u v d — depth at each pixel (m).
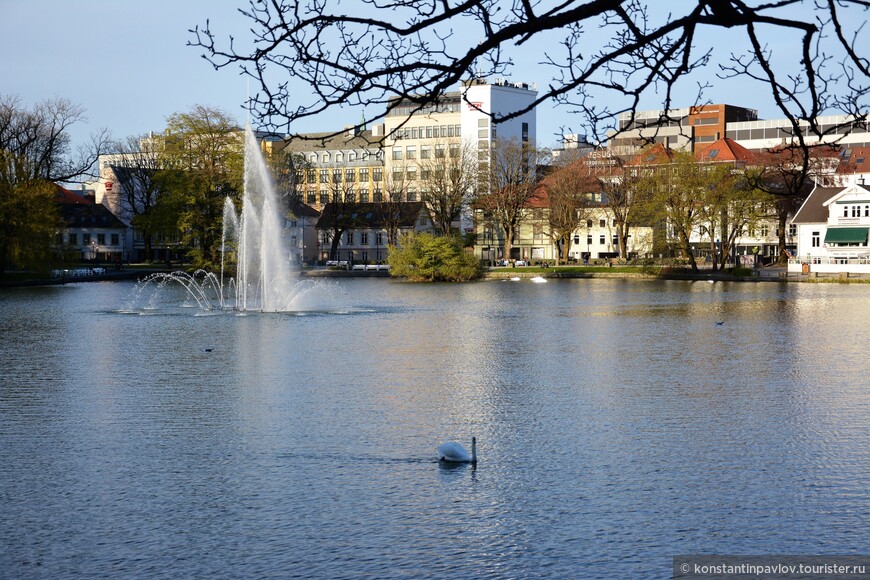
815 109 8.16
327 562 16.77
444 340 49.78
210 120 109.88
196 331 53.91
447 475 22.06
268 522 18.83
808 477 21.73
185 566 16.62
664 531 18.17
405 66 8.41
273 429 26.86
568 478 21.77
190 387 34.06
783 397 31.95
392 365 39.94
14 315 64.38
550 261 145.50
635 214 122.56
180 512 19.47
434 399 31.64
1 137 99.19
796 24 7.31
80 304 74.94
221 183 109.50
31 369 38.53
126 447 24.78
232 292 90.94
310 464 23.11
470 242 145.88
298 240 168.00
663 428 26.97
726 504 19.78
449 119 175.88
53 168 110.44
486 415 28.92
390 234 159.38
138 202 180.12
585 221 161.88
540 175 147.38
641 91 8.70
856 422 27.70
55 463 23.22
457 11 8.05
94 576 16.23
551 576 16.06
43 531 18.41
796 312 68.25
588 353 44.28
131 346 46.50
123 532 18.36
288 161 158.00
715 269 122.12
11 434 26.31
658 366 39.75
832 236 126.75
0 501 20.27
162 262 168.00
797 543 17.55
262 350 44.94
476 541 17.72
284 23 8.45
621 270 126.19
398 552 17.19
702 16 7.46
